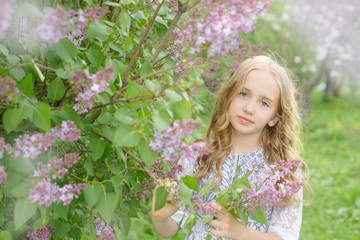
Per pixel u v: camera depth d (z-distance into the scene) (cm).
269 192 157
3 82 120
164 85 160
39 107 125
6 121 122
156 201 141
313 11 1510
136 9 181
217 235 162
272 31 1158
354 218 540
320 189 646
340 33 1554
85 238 202
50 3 172
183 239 366
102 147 155
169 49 181
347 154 949
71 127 132
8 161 127
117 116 133
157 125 127
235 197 156
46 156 146
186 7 148
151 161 133
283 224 191
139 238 385
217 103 214
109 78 132
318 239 478
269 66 199
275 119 208
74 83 133
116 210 183
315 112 1692
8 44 154
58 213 149
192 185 146
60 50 133
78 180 164
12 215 163
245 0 128
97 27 146
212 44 129
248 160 206
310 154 916
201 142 221
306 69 1446
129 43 169
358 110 1831
